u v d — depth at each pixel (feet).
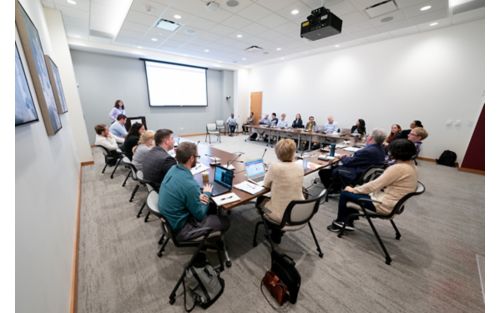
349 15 11.89
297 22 12.87
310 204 5.01
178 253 5.86
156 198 4.92
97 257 5.67
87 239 6.41
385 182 5.64
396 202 5.61
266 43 17.58
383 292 4.78
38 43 5.99
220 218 5.30
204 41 17.11
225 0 10.24
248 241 6.46
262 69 28.78
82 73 19.11
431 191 10.66
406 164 5.60
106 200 8.96
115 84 21.04
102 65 20.04
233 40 16.74
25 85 3.61
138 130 10.99
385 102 18.30
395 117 17.93
